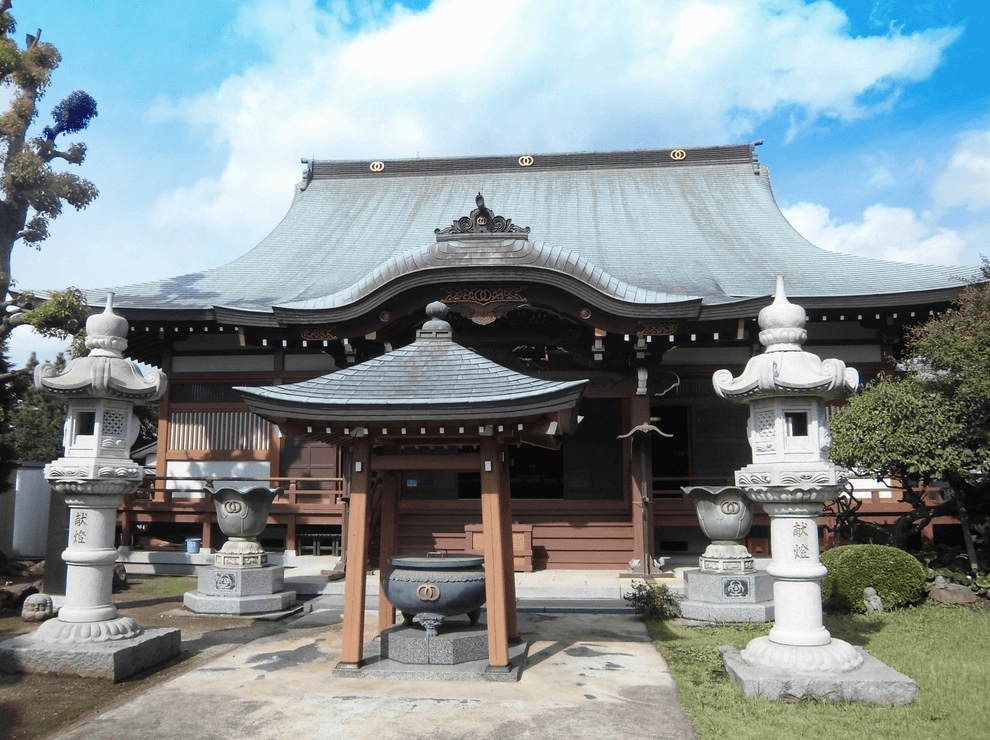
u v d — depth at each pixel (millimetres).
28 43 14500
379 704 6234
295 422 7234
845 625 9203
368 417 6766
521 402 6586
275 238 21188
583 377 14422
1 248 13539
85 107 14078
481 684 6789
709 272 17312
